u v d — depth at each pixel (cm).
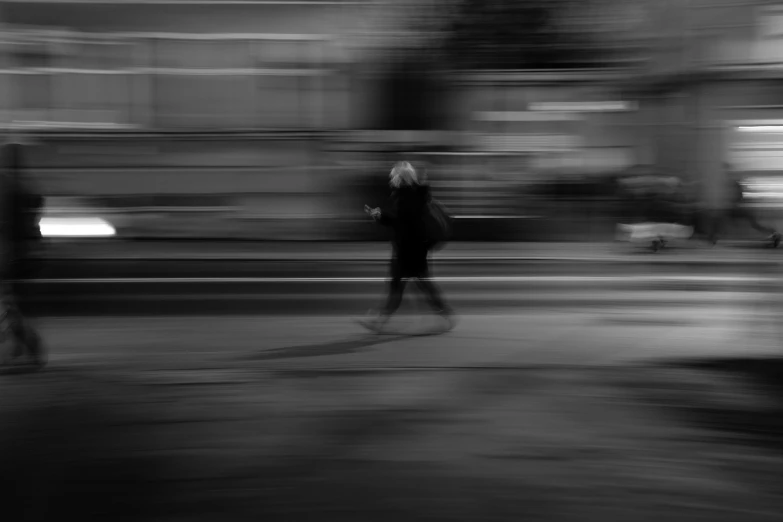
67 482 500
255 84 1680
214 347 862
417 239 927
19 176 766
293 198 1700
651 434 587
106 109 1672
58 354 830
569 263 1483
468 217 1694
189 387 704
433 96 1664
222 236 1700
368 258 1505
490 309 1073
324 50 1666
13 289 768
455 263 1473
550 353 835
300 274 1346
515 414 632
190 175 1694
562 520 450
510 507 466
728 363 783
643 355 823
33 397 673
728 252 1631
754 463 535
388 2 1639
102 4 1648
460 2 1623
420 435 585
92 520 448
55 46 1647
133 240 1689
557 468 524
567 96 1662
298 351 846
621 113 1670
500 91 1656
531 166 1686
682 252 1625
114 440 573
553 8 1619
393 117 1670
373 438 578
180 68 1675
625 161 1688
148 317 1018
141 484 498
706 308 1080
